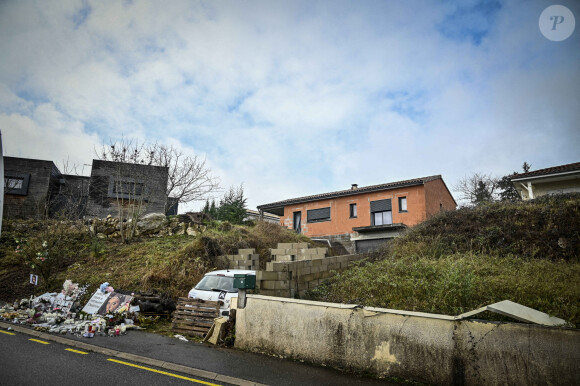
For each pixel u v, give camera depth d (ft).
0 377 16.39
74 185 80.12
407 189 84.33
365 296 24.75
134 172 66.90
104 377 17.40
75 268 43.11
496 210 38.60
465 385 16.66
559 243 30.60
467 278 22.31
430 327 17.98
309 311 21.49
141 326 28.55
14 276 43.04
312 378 18.43
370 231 84.99
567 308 18.21
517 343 15.93
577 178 56.54
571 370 14.70
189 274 38.60
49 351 21.29
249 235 56.13
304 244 42.50
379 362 18.90
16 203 71.00
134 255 45.68
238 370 19.26
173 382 17.30
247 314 23.75
